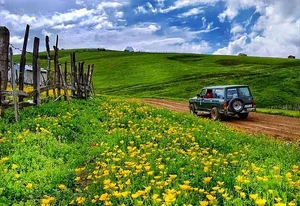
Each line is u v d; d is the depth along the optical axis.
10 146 8.52
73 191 6.43
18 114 11.57
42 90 14.74
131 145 9.29
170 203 4.52
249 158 8.66
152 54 119.50
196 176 6.20
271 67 77.81
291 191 5.49
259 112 26.89
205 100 22.34
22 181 6.49
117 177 6.10
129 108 17.23
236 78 60.22
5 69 11.58
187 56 112.88
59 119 12.29
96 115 14.43
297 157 9.24
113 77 77.56
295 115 24.25
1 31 11.48
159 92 56.09
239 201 4.87
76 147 9.60
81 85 22.69
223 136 11.78
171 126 12.83
